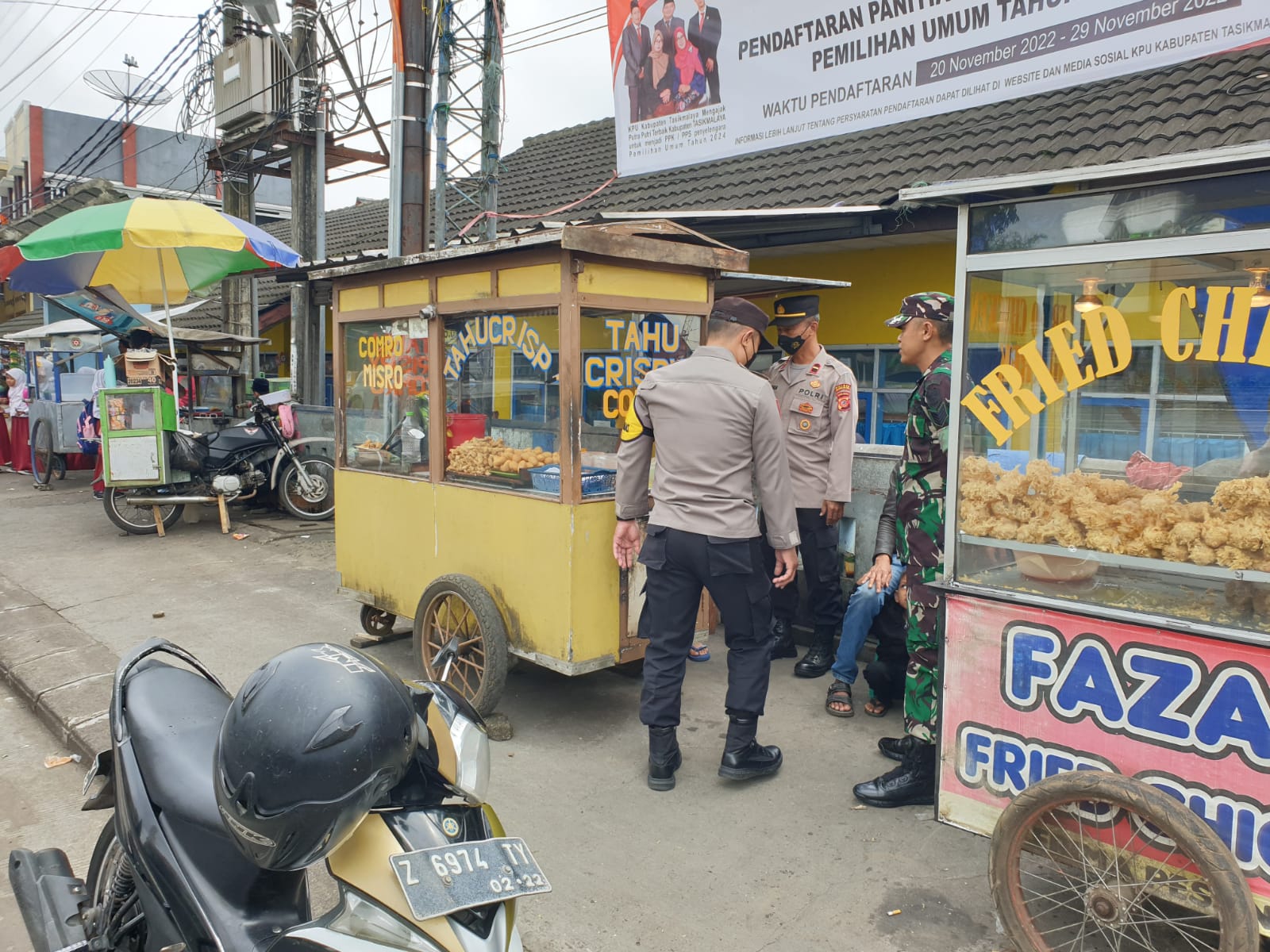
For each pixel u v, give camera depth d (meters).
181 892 1.79
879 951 2.40
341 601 5.76
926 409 3.07
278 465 8.12
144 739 2.07
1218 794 2.05
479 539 3.83
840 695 3.94
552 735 3.74
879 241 7.02
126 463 7.37
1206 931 2.10
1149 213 2.17
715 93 6.91
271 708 1.46
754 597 3.14
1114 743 2.20
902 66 5.98
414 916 1.42
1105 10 5.18
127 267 8.80
